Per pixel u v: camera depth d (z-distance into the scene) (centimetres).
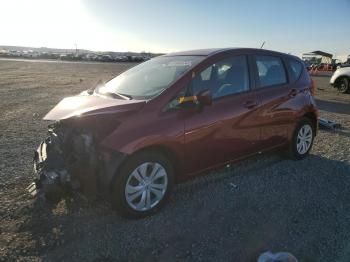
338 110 1134
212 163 443
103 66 4544
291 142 561
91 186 362
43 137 711
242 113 459
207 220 381
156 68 477
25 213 387
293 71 567
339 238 350
